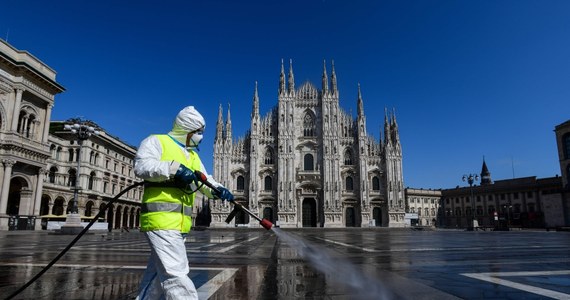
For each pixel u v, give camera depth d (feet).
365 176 256.93
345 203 256.73
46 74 165.99
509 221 329.11
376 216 258.78
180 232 12.85
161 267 12.24
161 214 12.55
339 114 269.44
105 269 30.30
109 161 245.45
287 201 249.75
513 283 24.63
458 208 394.93
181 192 13.15
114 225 249.75
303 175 257.14
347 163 264.52
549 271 30.27
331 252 49.55
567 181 261.65
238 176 258.57
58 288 22.26
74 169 213.66
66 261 35.91
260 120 267.59
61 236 96.78
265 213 253.44
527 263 36.19
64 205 203.10
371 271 30.30
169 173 12.50
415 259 40.29
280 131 258.98
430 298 20.07
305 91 274.77
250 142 258.78
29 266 31.81
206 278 26.61
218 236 117.80
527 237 107.96
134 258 39.29
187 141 14.85
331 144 260.21
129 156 277.44
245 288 22.86
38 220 156.66
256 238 100.83
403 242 77.82
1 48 142.61
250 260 39.11
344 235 129.59
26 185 156.15
